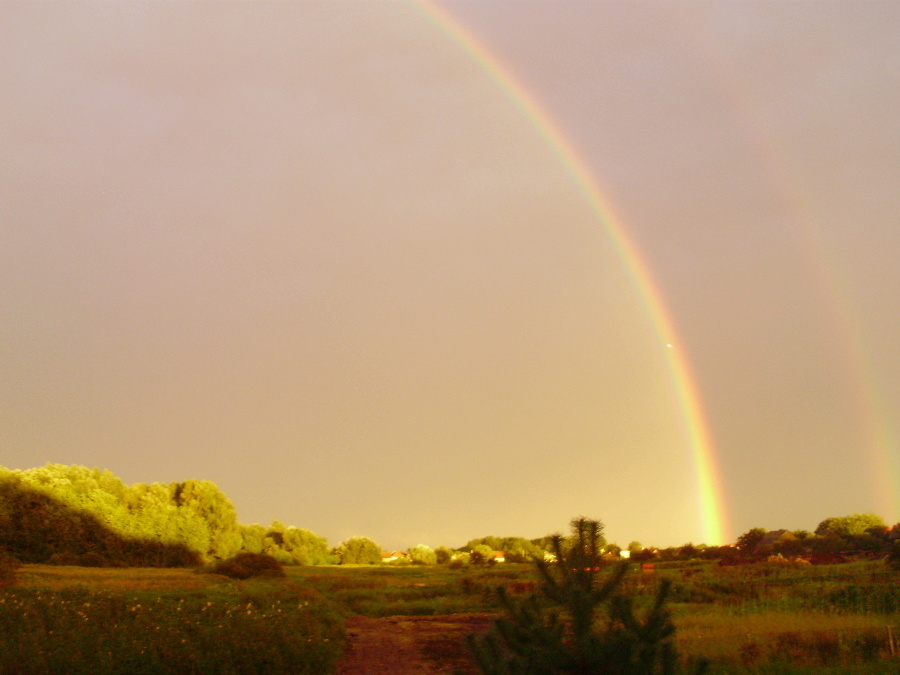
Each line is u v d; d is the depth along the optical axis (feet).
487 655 22.45
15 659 35.70
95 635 39.29
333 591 114.01
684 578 95.91
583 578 23.98
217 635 40.73
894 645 42.14
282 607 64.18
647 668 22.30
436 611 88.22
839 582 78.74
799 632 45.09
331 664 46.55
